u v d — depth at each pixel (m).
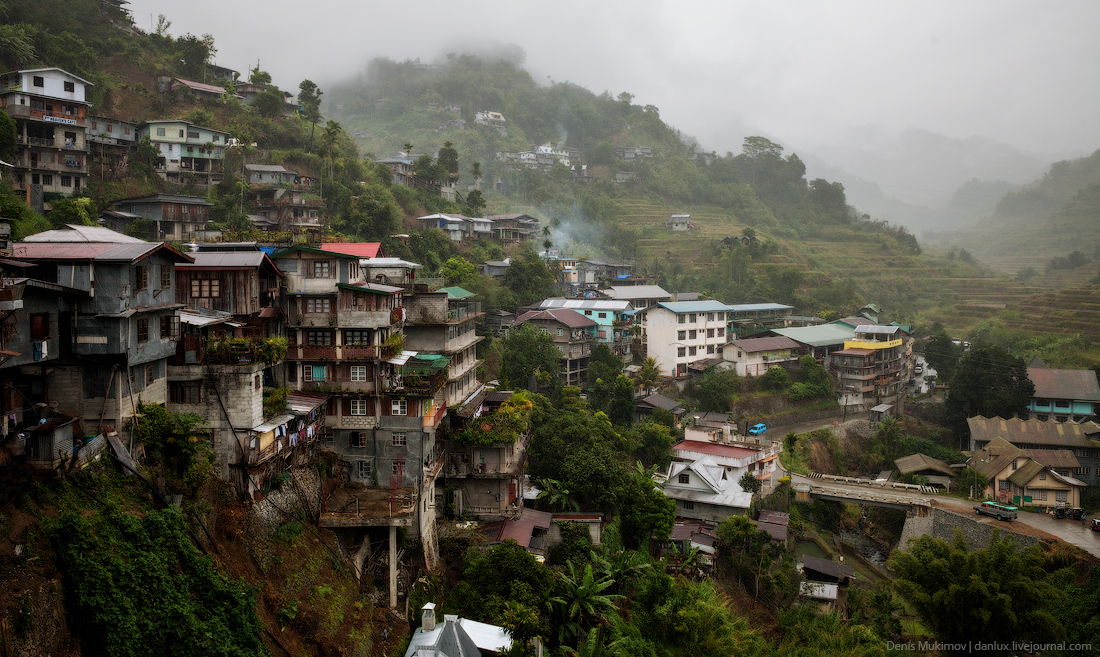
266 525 29.80
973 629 45.16
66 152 69.75
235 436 30.02
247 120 102.81
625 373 88.25
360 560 34.31
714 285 134.62
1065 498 68.12
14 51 78.38
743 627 45.34
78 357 25.47
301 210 85.44
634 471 60.12
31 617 18.45
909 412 99.19
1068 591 51.75
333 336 40.16
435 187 128.38
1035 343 116.88
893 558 52.94
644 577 46.16
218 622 23.02
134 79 101.75
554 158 192.25
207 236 69.94
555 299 101.00
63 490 22.38
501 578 37.69
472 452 46.94
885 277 166.50
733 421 82.75
